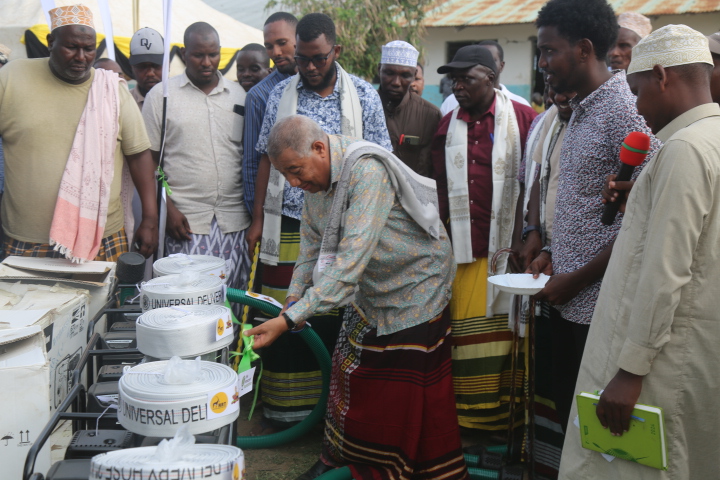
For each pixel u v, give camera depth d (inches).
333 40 138.6
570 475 85.7
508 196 137.8
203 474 55.2
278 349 139.6
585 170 101.4
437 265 111.7
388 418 109.5
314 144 99.7
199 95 158.9
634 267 79.3
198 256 122.6
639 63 80.1
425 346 109.7
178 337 80.1
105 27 187.9
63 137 134.5
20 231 135.9
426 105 164.9
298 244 140.9
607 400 78.6
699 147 73.4
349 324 116.1
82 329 107.3
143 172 145.6
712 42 104.7
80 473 65.4
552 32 101.8
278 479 124.7
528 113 143.6
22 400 84.0
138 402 67.2
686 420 78.0
